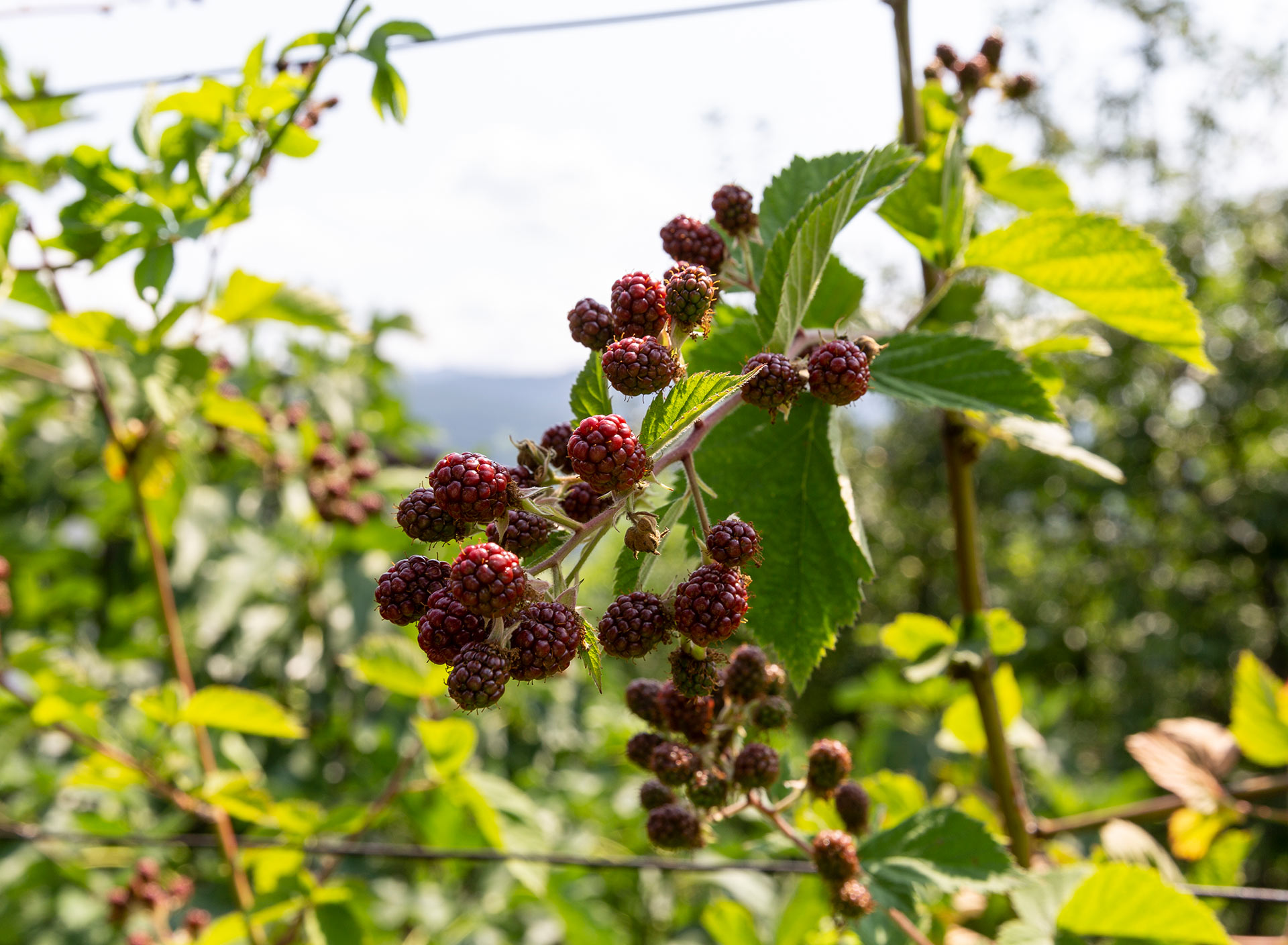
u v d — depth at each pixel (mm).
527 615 1159
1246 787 2979
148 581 5465
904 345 1855
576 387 1502
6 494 5695
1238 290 12695
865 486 16141
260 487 5562
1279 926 8883
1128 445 12539
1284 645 11867
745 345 1866
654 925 5441
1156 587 12477
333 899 3039
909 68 2322
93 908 4641
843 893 1787
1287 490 11852
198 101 2744
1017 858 2414
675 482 1729
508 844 3342
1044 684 12961
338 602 4969
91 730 3125
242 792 2902
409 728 4523
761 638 1729
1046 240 1967
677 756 1736
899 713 6121
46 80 3508
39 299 3053
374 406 6418
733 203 1762
